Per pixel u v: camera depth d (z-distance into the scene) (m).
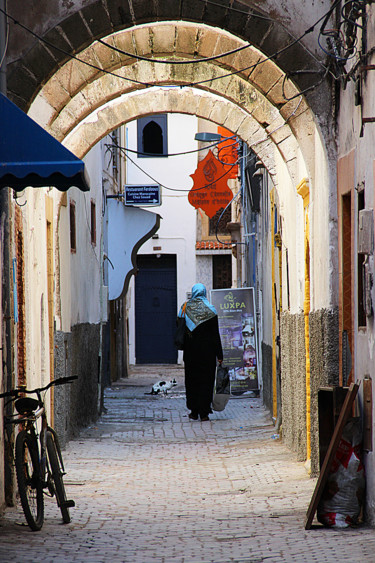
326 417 13.63
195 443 23.80
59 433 22.20
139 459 20.92
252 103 22.94
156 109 26.19
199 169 39.31
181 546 11.58
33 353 18.19
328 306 16.33
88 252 31.09
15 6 17.28
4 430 14.23
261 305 34.00
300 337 19.73
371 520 12.39
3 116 12.46
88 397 28.42
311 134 18.69
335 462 12.77
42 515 13.01
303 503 14.66
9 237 14.59
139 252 63.78
